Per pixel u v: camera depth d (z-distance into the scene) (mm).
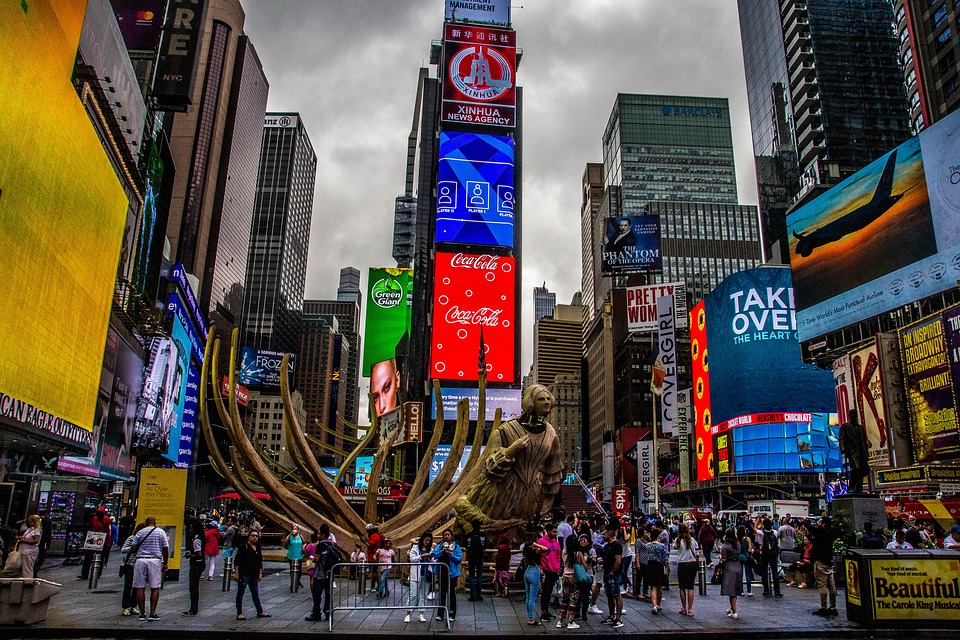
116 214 40312
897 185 52500
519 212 125875
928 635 13750
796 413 83375
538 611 16219
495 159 79188
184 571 24828
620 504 53156
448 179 77625
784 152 128125
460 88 81812
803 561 20906
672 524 32750
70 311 33469
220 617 14867
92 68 36312
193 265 171500
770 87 134750
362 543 23281
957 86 68812
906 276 50875
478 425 27203
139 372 55906
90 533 18750
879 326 55156
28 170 27078
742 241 186625
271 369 174125
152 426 62844
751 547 20922
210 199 179875
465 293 74688
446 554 15375
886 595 14047
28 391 28969
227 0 194250
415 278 131000
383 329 120000
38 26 27047
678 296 108312
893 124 112125
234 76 195000
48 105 28547
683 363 147750
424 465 27766
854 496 22844
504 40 84625
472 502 21703
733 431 89000
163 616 14773
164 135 64375
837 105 112188
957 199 46844
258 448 36250
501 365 73750
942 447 43688
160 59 54969
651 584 16266
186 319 83750
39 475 26844
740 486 85938
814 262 61562
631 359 157500
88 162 34375
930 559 14141
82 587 18922
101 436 44188
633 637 13406
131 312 51500
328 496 24406
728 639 13477
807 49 117438
